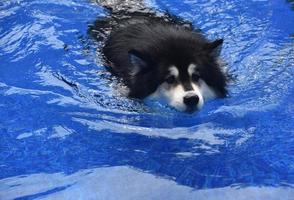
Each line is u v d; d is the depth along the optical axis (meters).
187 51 2.61
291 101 2.58
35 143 2.39
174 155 2.35
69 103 2.56
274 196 2.19
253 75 2.72
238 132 2.45
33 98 2.57
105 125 2.48
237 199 2.19
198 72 2.60
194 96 2.53
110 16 2.97
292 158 2.32
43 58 2.77
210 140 2.41
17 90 2.61
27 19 2.99
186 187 2.22
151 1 3.14
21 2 3.12
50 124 2.46
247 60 2.80
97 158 2.33
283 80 2.68
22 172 2.28
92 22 2.96
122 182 2.24
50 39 2.87
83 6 3.08
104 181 2.25
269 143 2.39
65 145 2.38
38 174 2.27
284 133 2.43
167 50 2.61
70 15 3.02
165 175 2.27
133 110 2.56
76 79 2.67
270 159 2.32
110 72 2.71
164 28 2.73
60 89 2.62
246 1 3.20
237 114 2.53
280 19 3.07
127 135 2.44
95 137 2.42
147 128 2.47
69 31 2.92
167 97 2.58
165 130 2.47
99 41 2.85
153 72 2.60
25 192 2.21
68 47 2.83
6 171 2.28
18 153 2.35
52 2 3.11
